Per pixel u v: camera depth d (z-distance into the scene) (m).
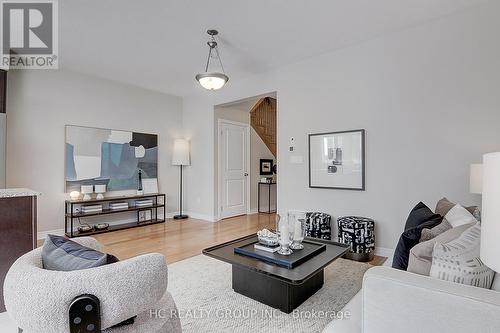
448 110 2.88
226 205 5.77
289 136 4.18
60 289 0.87
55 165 4.24
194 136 5.81
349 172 3.55
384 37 3.28
